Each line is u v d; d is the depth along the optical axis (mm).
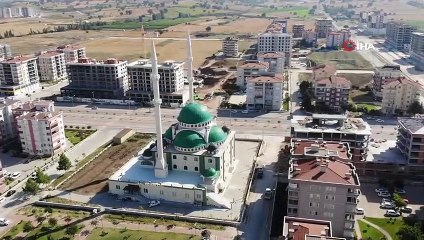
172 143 191875
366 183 184125
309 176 145250
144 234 152625
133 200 176375
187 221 160875
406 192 176750
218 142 188125
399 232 144625
